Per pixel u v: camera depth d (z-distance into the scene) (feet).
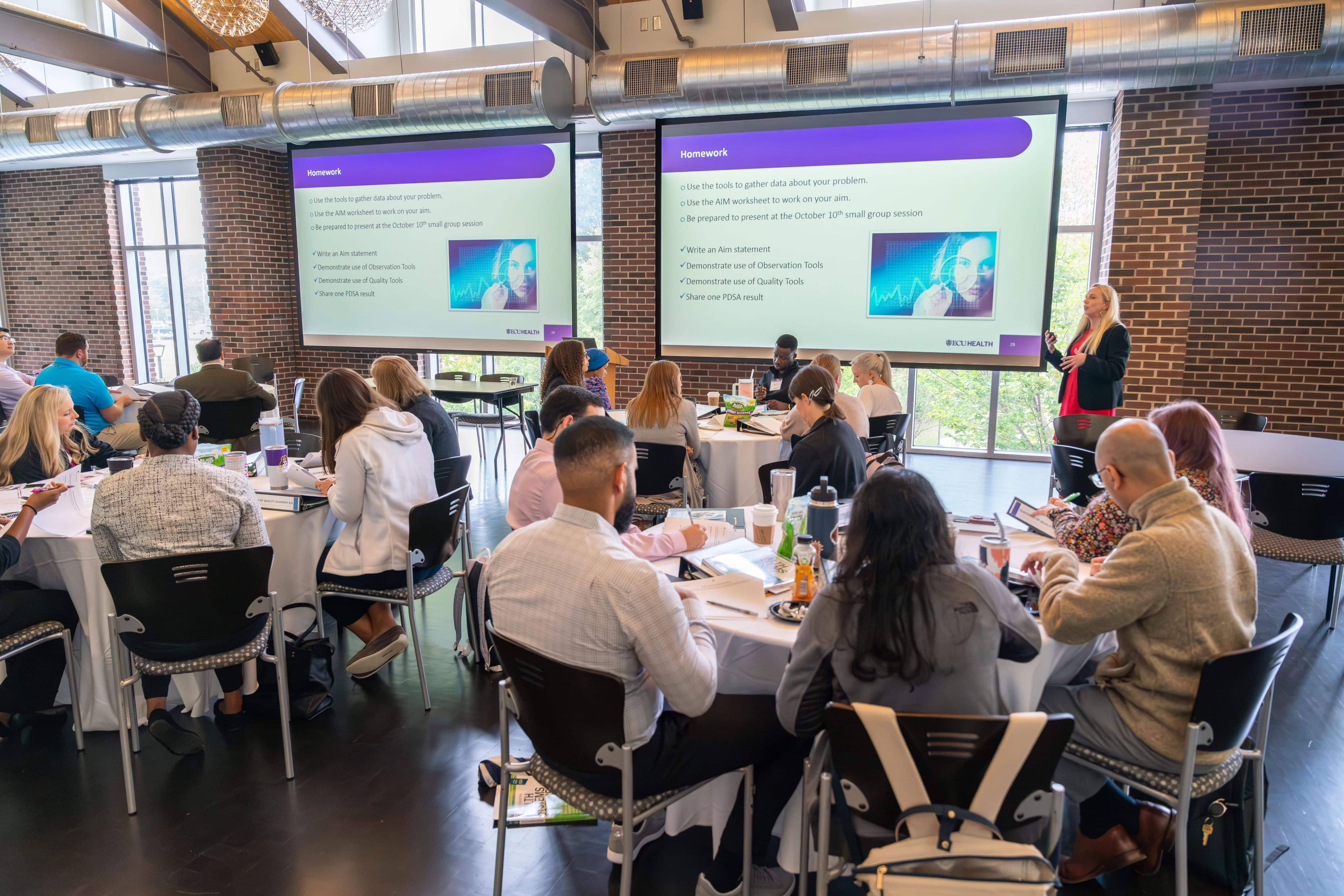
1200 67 14.53
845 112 19.44
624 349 23.00
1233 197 18.53
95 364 30.86
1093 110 19.56
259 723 8.71
